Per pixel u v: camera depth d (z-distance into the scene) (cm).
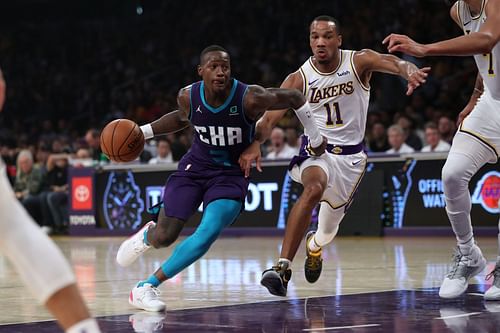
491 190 1081
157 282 478
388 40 449
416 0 1772
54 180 1390
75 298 258
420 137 1241
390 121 1441
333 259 810
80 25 2456
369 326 404
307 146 549
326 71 564
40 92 2280
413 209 1141
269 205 1212
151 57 2203
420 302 490
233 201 487
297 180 560
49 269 256
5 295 556
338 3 1927
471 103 533
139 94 2016
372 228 1163
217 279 636
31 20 2562
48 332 398
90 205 1329
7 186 260
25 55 2422
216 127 481
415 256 833
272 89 492
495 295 493
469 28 502
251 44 2025
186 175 496
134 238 511
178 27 2238
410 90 508
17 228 257
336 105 566
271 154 1241
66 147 1514
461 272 507
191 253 475
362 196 1173
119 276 672
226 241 1133
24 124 2169
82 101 2175
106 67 2256
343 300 503
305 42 1908
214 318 436
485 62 490
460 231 507
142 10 2428
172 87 2027
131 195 1290
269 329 399
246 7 2120
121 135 499
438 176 1121
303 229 509
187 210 488
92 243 1145
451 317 430
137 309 476
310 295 532
